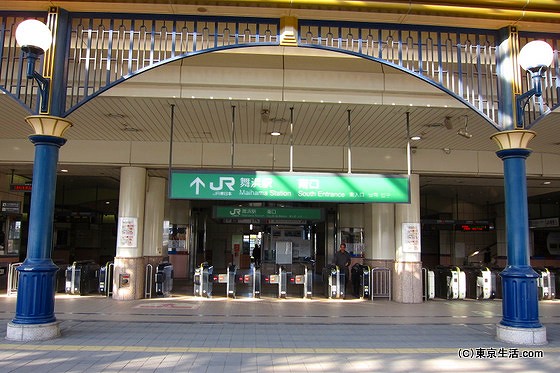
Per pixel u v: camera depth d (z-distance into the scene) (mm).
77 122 10383
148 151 12273
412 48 7469
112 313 9789
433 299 13344
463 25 7465
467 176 13281
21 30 6125
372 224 13734
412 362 6035
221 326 8500
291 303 11945
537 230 21312
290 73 8672
